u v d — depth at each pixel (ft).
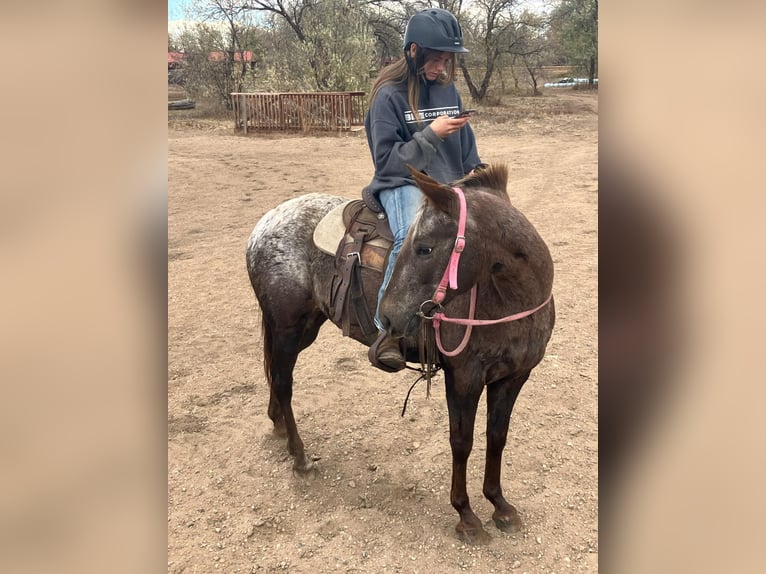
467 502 8.29
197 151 44.80
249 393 12.61
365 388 12.49
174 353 14.42
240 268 20.33
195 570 8.00
